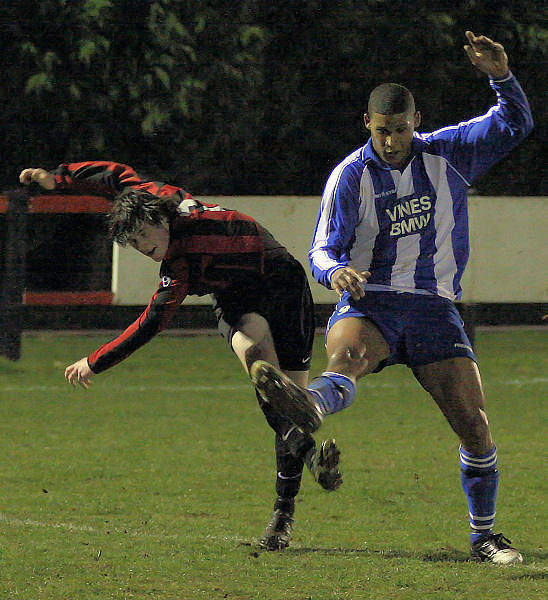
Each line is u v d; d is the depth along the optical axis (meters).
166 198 18.95
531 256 49.06
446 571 18.92
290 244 48.16
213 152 58.56
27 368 41.41
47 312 49.94
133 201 18.09
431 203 19.50
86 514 23.16
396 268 19.61
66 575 18.52
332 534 21.86
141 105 54.06
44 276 51.12
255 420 33.41
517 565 19.33
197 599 17.34
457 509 23.94
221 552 20.11
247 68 56.25
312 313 20.25
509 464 28.09
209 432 31.69
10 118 54.81
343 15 58.44
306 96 60.06
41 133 55.19
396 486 25.92
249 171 60.66
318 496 25.02
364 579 18.42
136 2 53.06
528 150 63.09
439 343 19.33
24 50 51.81
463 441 19.62
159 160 58.12
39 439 30.59
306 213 48.12
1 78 53.56
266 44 56.69
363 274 18.17
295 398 16.73
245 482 26.17
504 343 48.34
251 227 19.11
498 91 19.23
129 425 32.53
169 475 26.73
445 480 26.48
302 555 20.00
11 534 21.25
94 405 35.34
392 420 33.62
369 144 19.58
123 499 24.47
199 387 38.53
